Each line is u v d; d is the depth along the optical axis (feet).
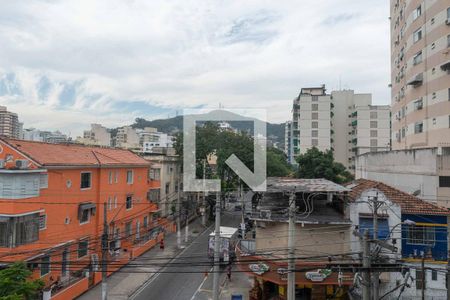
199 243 115.44
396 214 62.54
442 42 95.76
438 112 97.04
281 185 66.49
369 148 212.02
